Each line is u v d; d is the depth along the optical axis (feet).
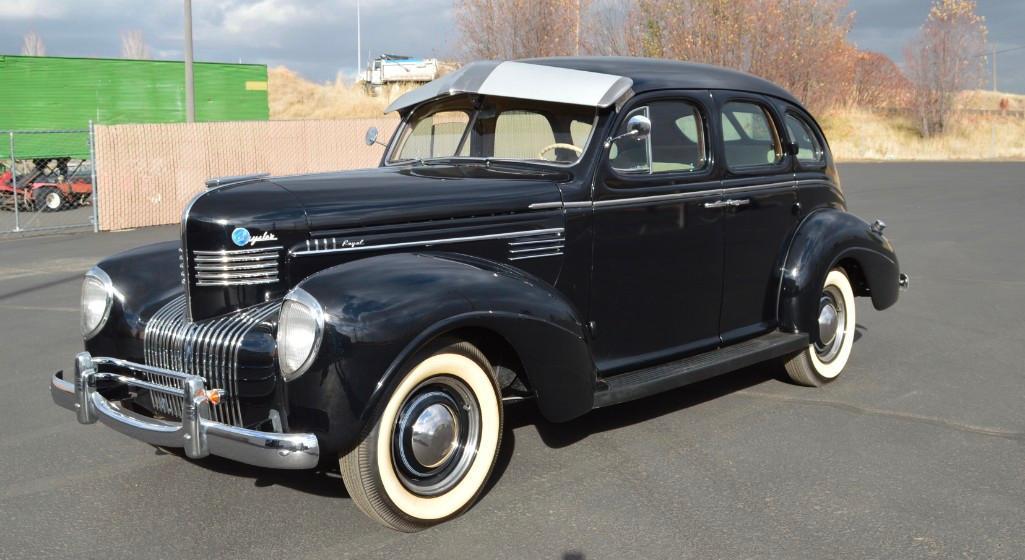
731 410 16.75
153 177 53.21
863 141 125.49
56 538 11.62
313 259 12.46
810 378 17.98
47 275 34.24
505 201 13.46
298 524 11.98
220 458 14.57
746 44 78.59
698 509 12.32
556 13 72.23
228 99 73.51
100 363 12.82
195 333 12.21
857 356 20.77
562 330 12.44
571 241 14.11
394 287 11.19
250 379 11.57
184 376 11.68
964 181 73.51
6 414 16.94
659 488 13.06
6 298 29.30
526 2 72.28
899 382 18.58
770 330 17.48
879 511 12.21
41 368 20.33
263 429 11.58
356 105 125.80
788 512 12.19
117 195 51.70
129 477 13.74
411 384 11.22
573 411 12.94
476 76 15.74
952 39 129.39
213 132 55.72
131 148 52.19
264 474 13.82
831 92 90.68
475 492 12.12
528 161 15.03
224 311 12.37
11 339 23.24
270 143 58.08
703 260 15.90
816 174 18.42
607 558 10.91
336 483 13.44
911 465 13.91
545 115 14.92
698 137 15.90
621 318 14.90
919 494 12.77
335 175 14.30
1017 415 16.35
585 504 12.50
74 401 12.68
